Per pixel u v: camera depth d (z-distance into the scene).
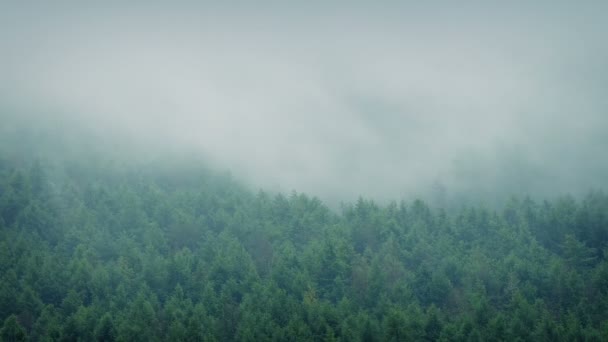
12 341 66.38
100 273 81.19
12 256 84.50
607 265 83.44
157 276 83.69
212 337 66.00
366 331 66.88
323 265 86.56
